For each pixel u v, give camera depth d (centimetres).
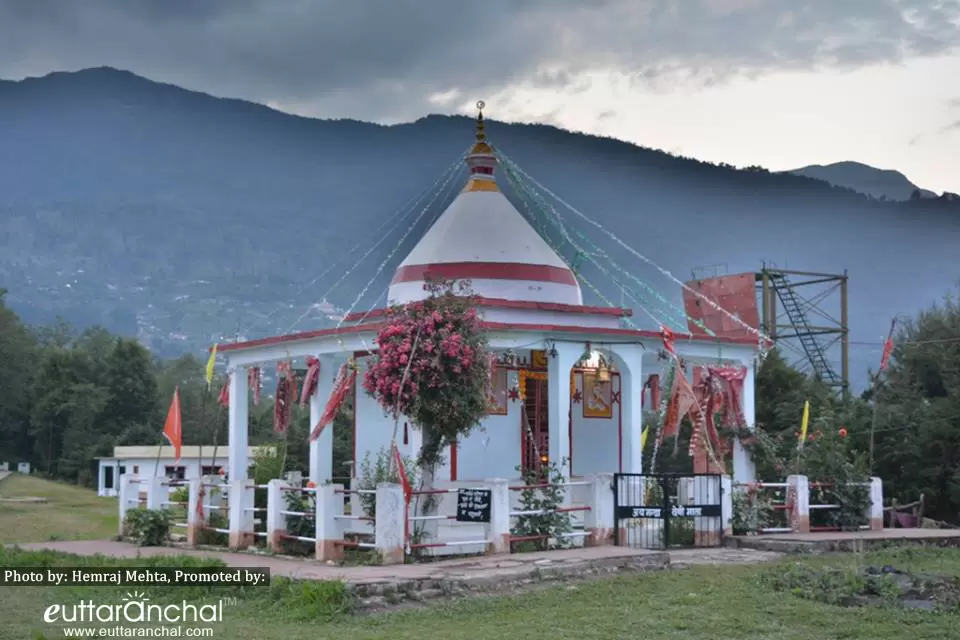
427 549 1962
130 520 2425
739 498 2344
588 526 2192
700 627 1450
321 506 1958
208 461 6469
